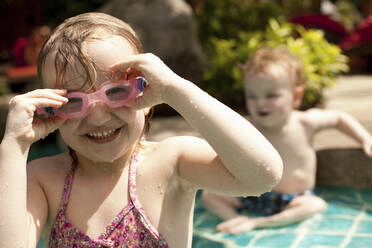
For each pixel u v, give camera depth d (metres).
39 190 1.72
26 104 1.50
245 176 1.52
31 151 5.16
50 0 11.78
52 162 1.81
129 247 1.66
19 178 1.49
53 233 1.71
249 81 3.40
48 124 1.58
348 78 8.18
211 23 8.04
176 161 1.76
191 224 1.83
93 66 1.49
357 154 3.55
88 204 1.70
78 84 1.50
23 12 12.99
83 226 1.67
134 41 1.66
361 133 3.46
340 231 2.88
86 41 1.51
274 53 3.56
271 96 3.31
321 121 3.51
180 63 5.96
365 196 3.47
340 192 3.57
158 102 1.58
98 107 1.51
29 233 1.56
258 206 3.30
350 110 5.16
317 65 5.35
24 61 8.03
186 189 1.81
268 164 1.51
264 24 8.36
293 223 3.06
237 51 5.77
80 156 1.75
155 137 4.29
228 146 1.49
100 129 1.55
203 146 1.72
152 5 5.97
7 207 1.45
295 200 3.21
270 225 3.04
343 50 9.12
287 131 3.40
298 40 5.74
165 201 1.73
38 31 7.95
